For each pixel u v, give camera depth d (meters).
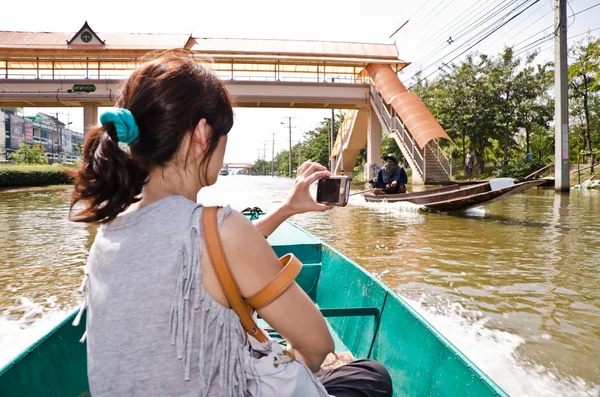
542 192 20.23
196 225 0.90
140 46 28.72
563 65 17.88
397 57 30.72
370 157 30.70
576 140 37.41
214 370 0.91
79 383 2.00
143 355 0.89
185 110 0.94
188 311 0.89
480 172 37.88
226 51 28.47
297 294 0.97
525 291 4.81
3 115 74.56
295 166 92.31
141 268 0.90
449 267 5.96
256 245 0.93
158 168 0.98
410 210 13.69
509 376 2.92
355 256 6.72
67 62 30.06
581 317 4.00
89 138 0.97
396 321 2.36
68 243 7.93
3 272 5.75
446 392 1.77
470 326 3.80
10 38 28.34
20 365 1.60
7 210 14.11
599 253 6.86
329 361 2.56
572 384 2.82
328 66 32.00
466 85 36.97
